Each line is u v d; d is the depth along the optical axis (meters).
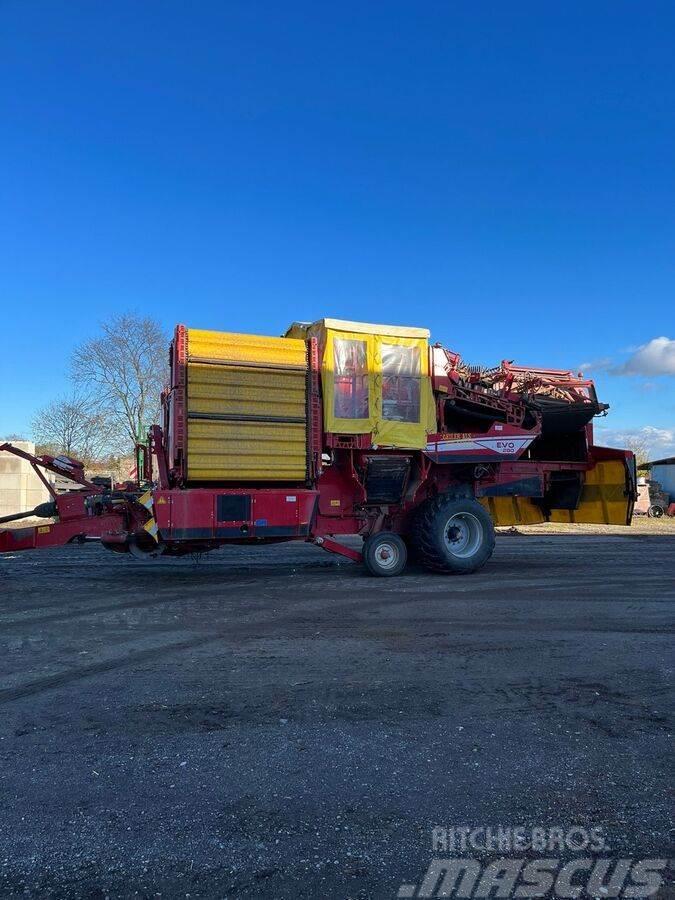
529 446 12.31
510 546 15.41
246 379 9.48
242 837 2.95
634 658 5.79
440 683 5.06
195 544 9.95
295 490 9.55
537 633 6.67
